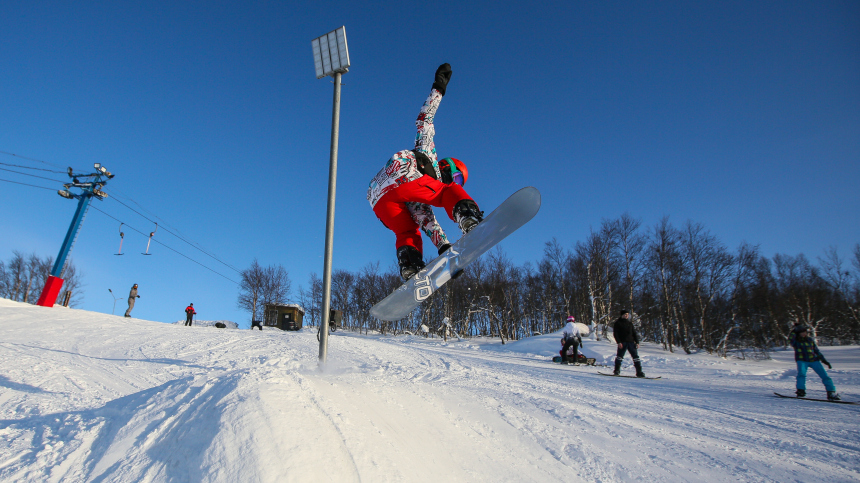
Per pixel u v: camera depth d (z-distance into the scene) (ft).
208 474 4.92
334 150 15.42
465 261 11.28
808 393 19.51
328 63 15.66
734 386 22.00
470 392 13.00
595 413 12.07
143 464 5.57
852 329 104.63
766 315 99.09
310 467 5.00
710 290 87.86
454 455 7.64
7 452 6.63
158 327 38.68
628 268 98.17
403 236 11.86
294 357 22.02
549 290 128.47
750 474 7.86
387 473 5.67
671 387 20.45
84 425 7.49
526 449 8.63
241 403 6.10
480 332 141.59
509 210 10.16
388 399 9.68
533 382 18.76
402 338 112.98
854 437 10.40
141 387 14.10
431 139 11.70
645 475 7.71
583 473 7.72
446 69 11.84
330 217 14.92
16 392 12.30
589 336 84.48
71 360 18.78
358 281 150.51
